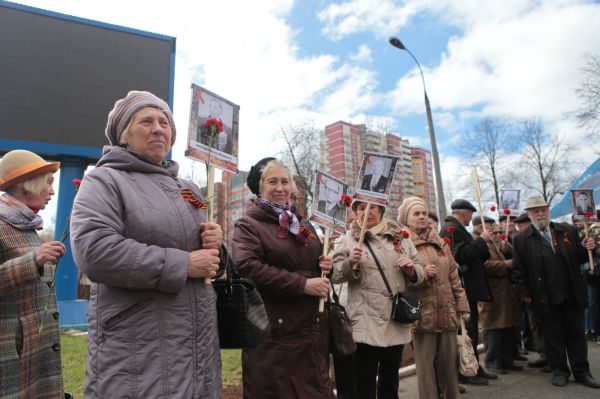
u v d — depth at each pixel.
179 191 2.01
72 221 1.73
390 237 3.73
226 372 5.15
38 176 2.60
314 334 2.75
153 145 1.99
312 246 2.98
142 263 1.65
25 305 2.29
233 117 2.51
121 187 1.82
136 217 1.79
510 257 6.72
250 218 2.90
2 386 2.12
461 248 5.13
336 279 3.52
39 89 9.30
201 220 2.02
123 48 10.17
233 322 2.15
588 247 5.12
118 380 1.62
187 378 1.71
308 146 27.17
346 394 3.53
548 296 5.08
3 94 9.02
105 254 1.62
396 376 3.59
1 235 2.35
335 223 3.57
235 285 2.17
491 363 5.64
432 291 3.89
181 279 1.72
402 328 3.49
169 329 1.73
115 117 2.03
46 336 2.37
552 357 5.11
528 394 4.73
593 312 7.48
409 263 3.53
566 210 11.15
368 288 3.49
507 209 7.02
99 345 1.67
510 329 5.80
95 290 1.75
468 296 5.18
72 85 9.59
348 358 3.54
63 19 9.70
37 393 2.29
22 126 9.06
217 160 2.35
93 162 9.84
